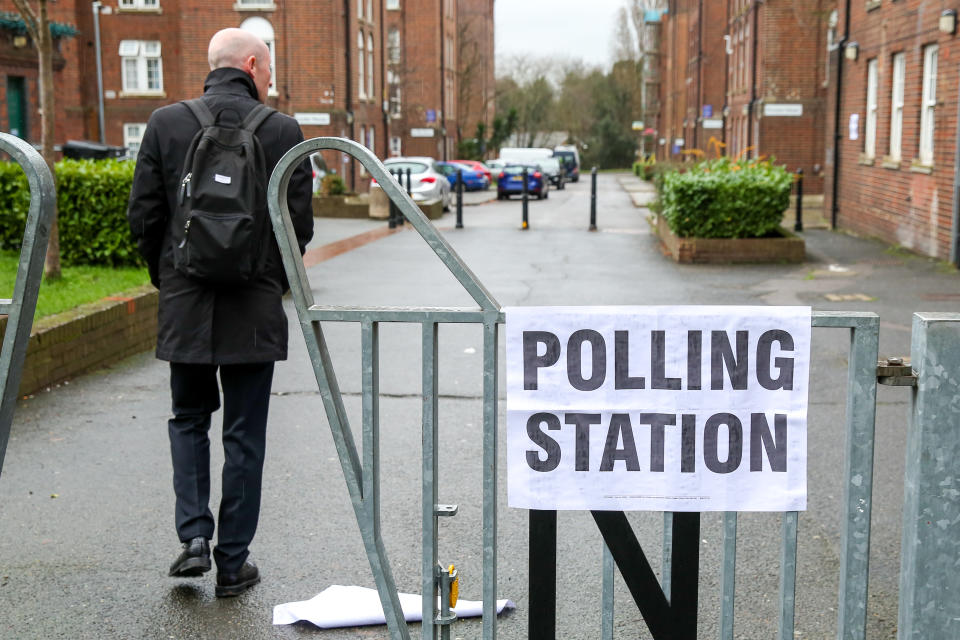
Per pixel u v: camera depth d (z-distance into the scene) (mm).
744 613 3717
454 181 43594
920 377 2408
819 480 5266
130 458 5598
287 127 3773
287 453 5719
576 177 59219
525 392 2539
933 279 12828
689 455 2533
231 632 3561
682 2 62844
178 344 3672
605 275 13773
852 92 19625
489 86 87062
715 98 46219
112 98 40500
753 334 2502
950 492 2424
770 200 14977
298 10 36000
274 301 3764
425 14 55656
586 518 4750
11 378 2639
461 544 4402
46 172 2619
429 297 11781
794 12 27953
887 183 17281
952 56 13906
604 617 2658
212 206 3545
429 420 2584
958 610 2457
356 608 3662
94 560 4191
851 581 2535
